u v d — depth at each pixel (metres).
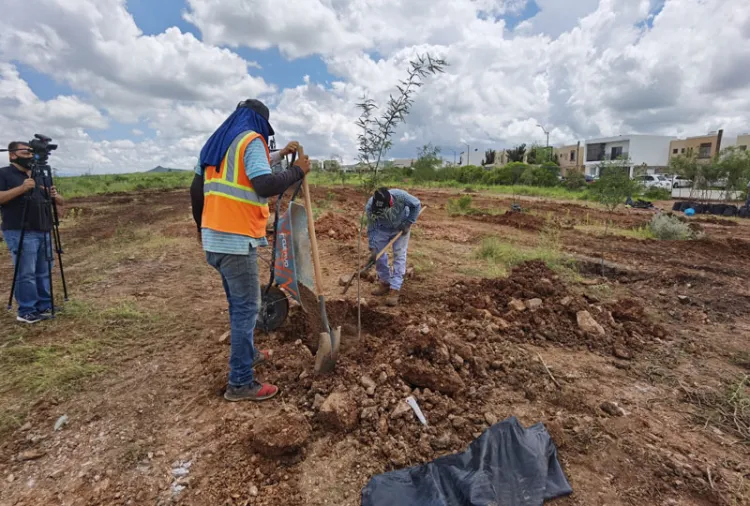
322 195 17.59
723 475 2.37
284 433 2.44
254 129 2.74
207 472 2.32
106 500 2.14
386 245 4.86
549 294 5.02
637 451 2.54
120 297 5.03
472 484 2.10
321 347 3.12
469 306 4.57
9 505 2.10
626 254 8.22
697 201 23.67
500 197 22.80
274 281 4.14
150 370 3.38
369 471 2.35
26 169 4.38
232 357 2.92
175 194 23.67
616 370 3.53
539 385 3.21
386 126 3.54
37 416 2.79
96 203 18.11
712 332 4.41
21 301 4.23
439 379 3.00
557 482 2.26
